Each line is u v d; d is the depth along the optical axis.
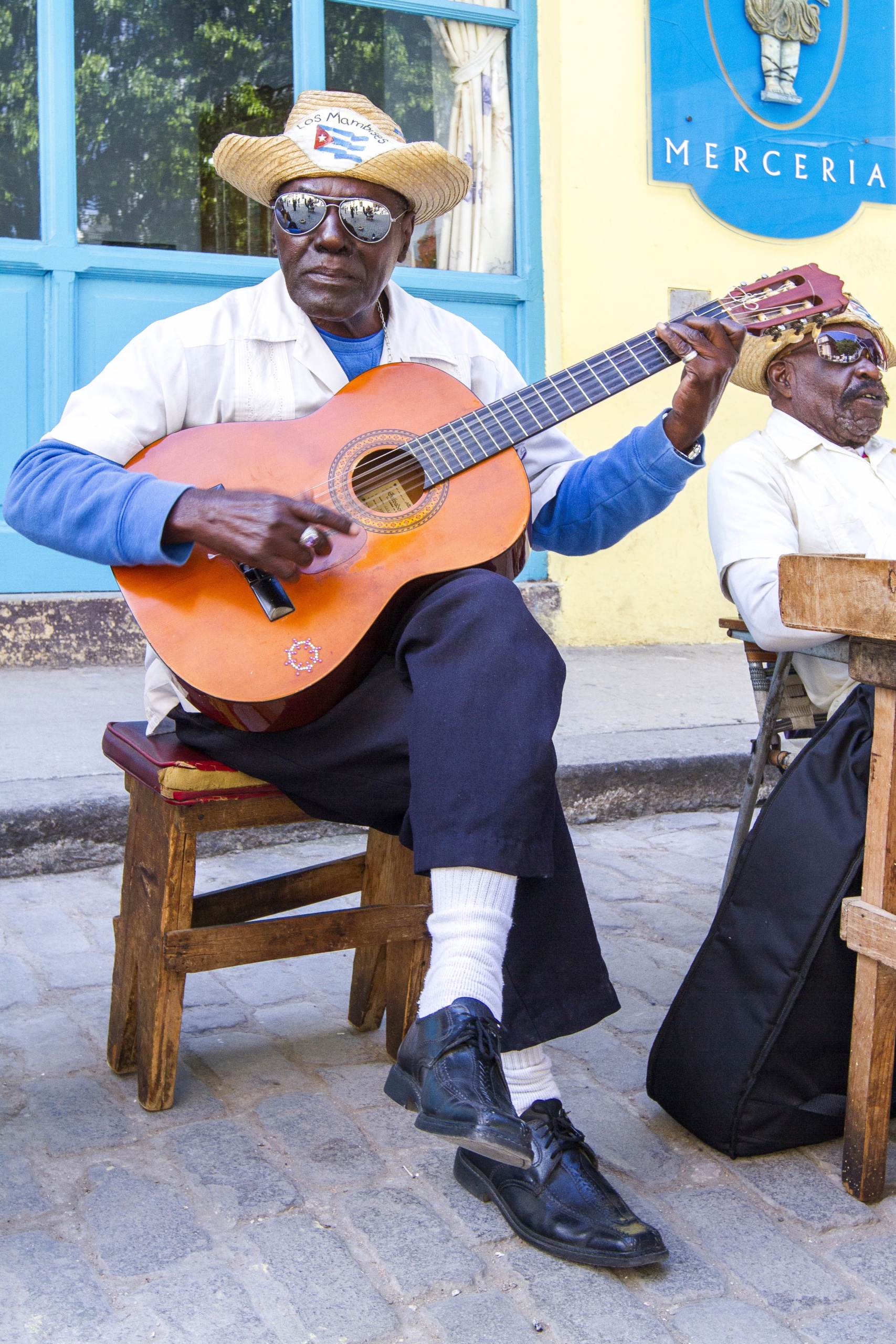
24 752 3.45
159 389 1.97
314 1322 1.47
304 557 1.74
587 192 5.20
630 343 1.95
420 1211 1.71
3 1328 1.44
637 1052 2.24
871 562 1.58
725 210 5.41
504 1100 1.46
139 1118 1.95
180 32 4.73
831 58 5.50
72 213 4.59
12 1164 1.80
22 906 2.89
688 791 3.75
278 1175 1.79
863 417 2.42
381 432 1.94
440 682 1.59
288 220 1.96
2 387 4.59
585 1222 1.60
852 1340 1.47
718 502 2.43
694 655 5.24
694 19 5.25
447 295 5.19
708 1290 1.56
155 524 1.75
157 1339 1.43
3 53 4.50
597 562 5.33
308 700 1.75
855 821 1.81
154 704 2.05
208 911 2.06
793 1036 1.84
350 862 2.23
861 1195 1.77
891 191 5.69
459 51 5.20
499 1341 1.45
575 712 4.17
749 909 1.88
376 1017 2.28
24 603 4.46
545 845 1.57
